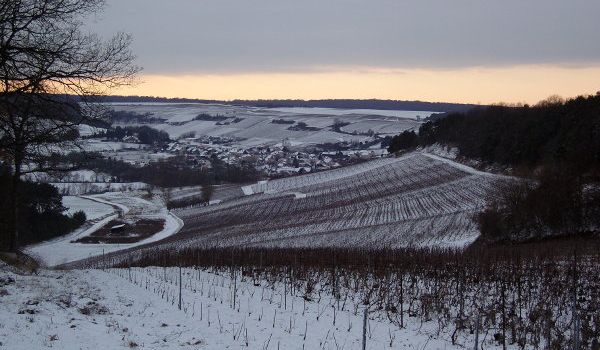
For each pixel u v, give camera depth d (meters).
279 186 108.06
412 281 20.61
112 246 64.44
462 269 22.20
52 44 18.53
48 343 10.50
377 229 56.09
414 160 106.56
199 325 13.94
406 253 29.67
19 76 18.06
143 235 72.44
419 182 84.06
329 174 110.88
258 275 22.92
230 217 79.75
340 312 17.08
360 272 22.97
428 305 17.62
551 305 17.80
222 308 16.33
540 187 47.56
